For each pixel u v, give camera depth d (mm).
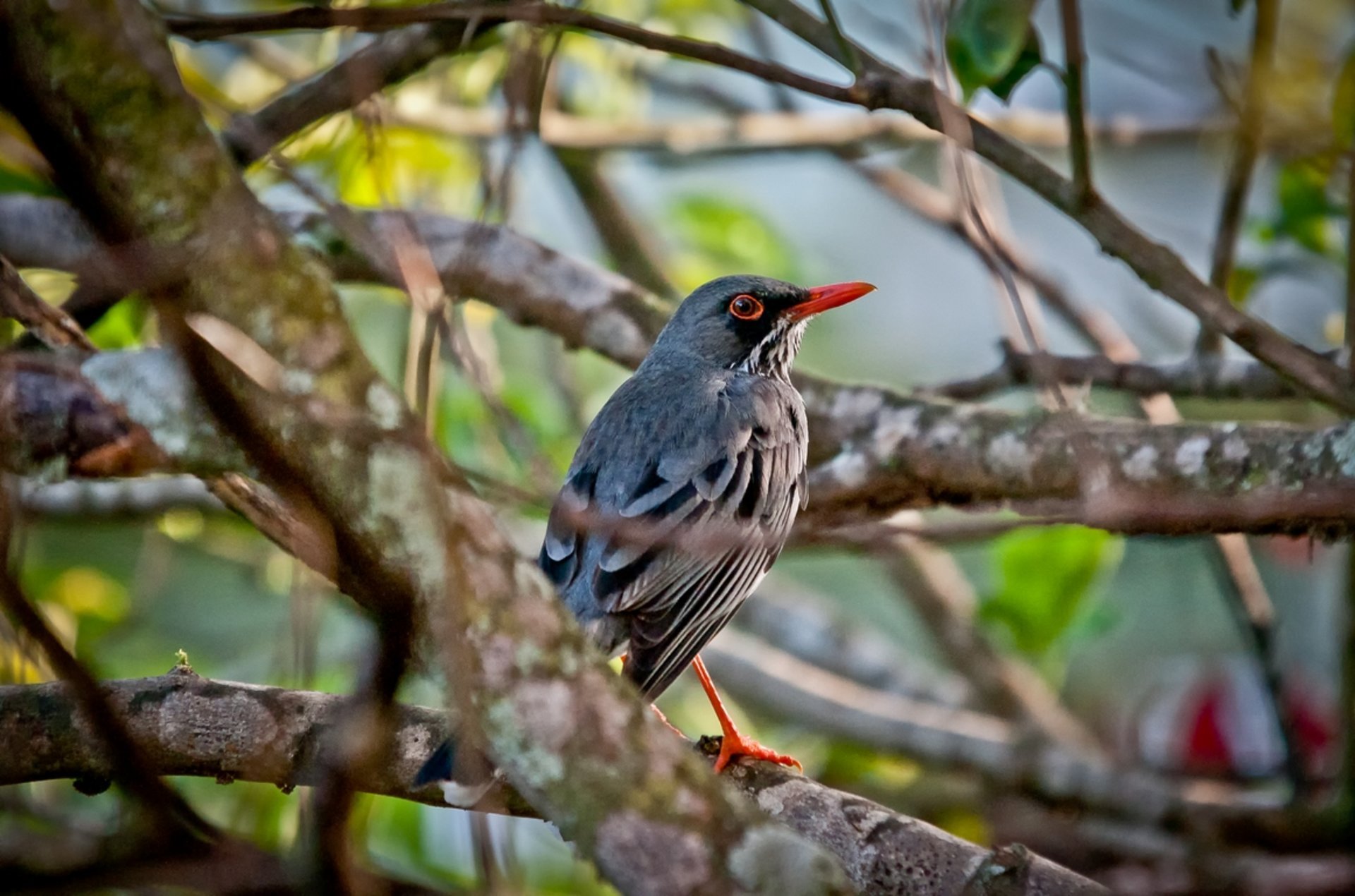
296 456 5859
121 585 15562
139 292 6051
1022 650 13648
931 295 20172
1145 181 17688
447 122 13508
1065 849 13719
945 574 17328
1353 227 10125
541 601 6051
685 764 6043
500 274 12633
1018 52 9461
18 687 8273
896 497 11242
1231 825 13086
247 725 8352
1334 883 9141
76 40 5547
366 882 6820
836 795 8773
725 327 12562
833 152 15180
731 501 11203
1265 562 17578
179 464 7133
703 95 16688
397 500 5797
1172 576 18062
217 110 10641
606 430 11656
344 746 6094
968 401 11633
